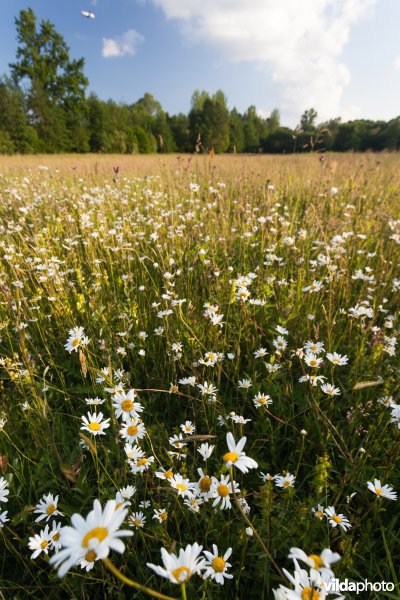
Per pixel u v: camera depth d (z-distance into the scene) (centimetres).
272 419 233
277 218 497
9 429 211
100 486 173
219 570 117
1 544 167
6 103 3931
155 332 290
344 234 397
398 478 185
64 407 251
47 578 157
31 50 5366
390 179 836
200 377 248
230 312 316
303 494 179
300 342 273
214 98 5909
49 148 4509
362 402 230
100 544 66
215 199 558
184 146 5197
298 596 81
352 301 340
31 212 495
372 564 152
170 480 150
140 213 576
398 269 379
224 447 212
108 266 407
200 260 388
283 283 342
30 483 182
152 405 245
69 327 303
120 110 6272
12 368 226
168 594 146
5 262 411
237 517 160
